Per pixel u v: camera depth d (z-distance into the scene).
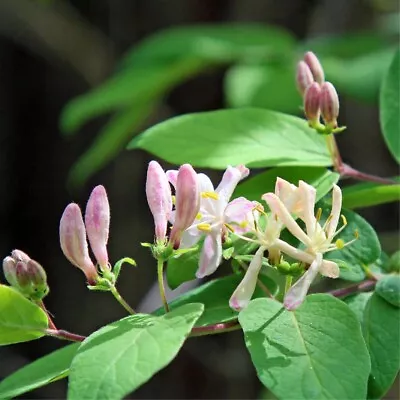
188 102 11.08
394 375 3.64
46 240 12.51
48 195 12.52
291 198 3.53
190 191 3.49
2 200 12.59
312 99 4.24
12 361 12.03
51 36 10.95
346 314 3.43
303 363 3.23
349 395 3.11
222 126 4.51
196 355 11.77
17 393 3.76
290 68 7.25
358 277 3.99
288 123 4.55
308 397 3.10
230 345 11.77
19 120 12.45
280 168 4.36
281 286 3.94
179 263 4.04
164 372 11.87
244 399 11.65
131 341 3.14
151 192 3.63
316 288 5.11
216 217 3.56
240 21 10.83
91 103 7.72
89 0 11.30
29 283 3.75
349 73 7.21
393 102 4.73
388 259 4.18
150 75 7.75
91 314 11.90
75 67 11.41
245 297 3.46
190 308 3.32
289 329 3.39
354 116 9.81
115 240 11.55
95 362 3.06
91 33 11.16
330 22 10.01
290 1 10.62
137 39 11.24
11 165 12.55
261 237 3.54
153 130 4.52
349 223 4.10
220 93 11.05
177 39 7.83
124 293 11.55
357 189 4.65
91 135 12.28
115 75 8.87
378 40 8.15
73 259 3.63
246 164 4.29
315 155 4.44
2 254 12.52
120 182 11.71
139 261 11.52
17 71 12.33
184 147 4.43
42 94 12.38
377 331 3.78
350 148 9.84
